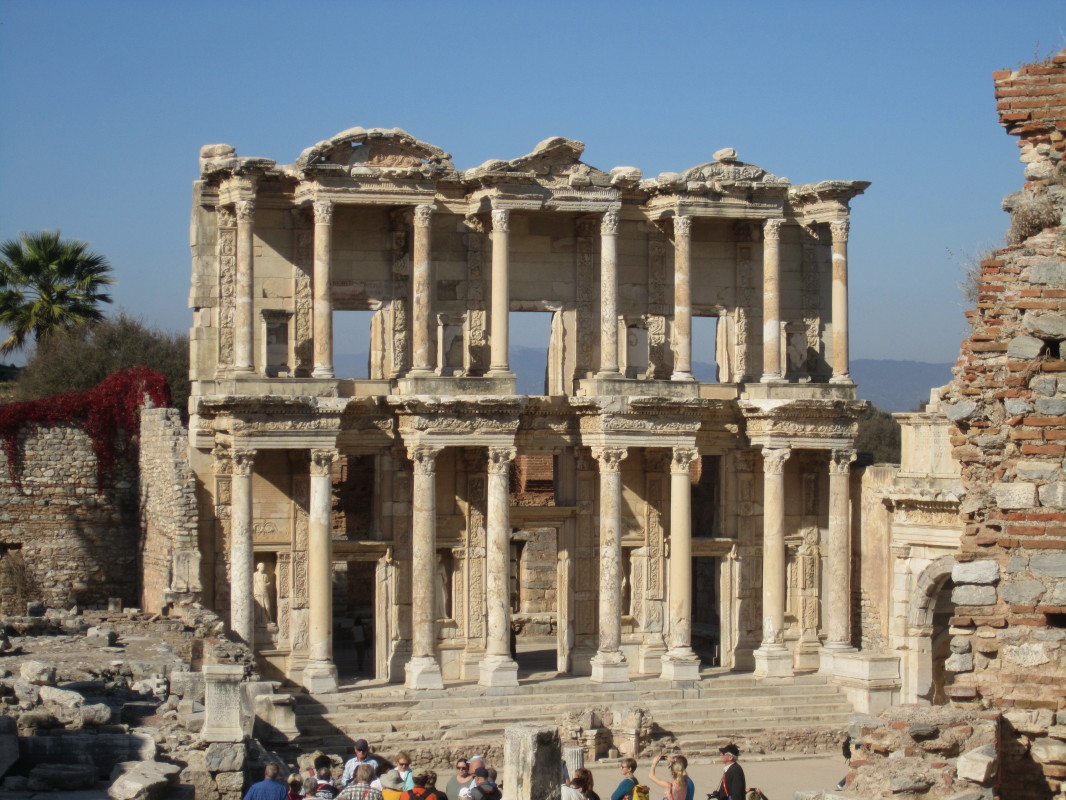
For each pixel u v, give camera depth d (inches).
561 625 2704.2
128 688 1936.5
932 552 2610.7
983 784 952.9
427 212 2539.4
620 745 2420.0
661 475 2751.0
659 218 2711.6
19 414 2783.0
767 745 2486.5
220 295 2561.5
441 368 2625.5
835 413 2728.8
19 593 2760.8
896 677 2637.8
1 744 1563.7
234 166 2477.9
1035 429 966.4
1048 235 988.6
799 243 2824.8
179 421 2628.0
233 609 2477.9
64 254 3735.2
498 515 2568.9
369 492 2901.1
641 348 2736.2
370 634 3014.3
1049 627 966.4
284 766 1715.1
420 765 2316.7
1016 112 1008.2
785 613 2812.5
